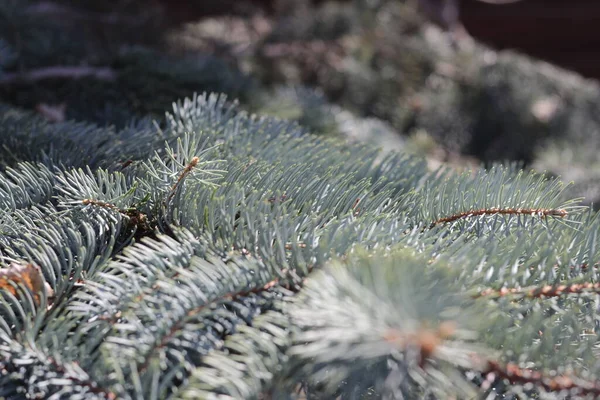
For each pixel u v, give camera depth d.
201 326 0.31
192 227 0.37
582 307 0.35
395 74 1.22
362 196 0.40
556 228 0.39
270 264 0.34
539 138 1.21
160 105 0.67
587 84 1.37
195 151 0.41
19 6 0.90
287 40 1.23
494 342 0.31
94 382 0.31
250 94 0.73
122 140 0.49
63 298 0.35
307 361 0.31
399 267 0.31
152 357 0.31
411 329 0.27
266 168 0.42
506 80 1.23
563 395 0.30
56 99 0.72
